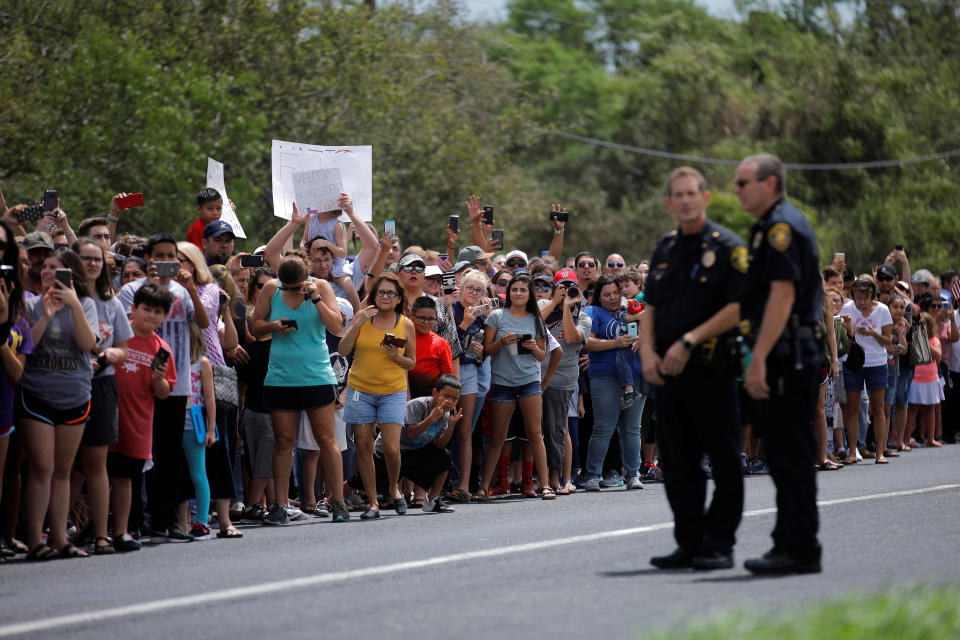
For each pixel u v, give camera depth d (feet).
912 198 312.50
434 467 74.79
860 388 102.68
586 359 88.99
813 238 46.32
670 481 49.06
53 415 57.88
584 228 387.75
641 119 393.91
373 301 73.31
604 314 86.99
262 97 186.91
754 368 45.65
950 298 125.90
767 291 46.80
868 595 38.73
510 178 270.26
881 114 327.06
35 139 158.40
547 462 84.17
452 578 48.29
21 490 63.00
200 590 47.62
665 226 381.60
